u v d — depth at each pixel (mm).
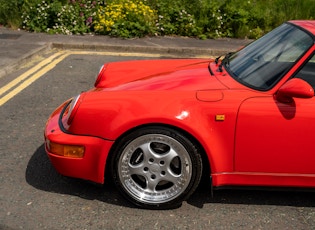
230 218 3119
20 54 7812
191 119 2895
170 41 9766
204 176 3346
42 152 4078
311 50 3055
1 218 3021
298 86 2789
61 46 8992
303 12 11586
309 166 3014
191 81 3273
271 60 3266
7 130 4566
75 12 10289
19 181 3535
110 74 4004
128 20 10172
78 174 3119
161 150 3057
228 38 10570
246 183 3088
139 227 2969
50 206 3195
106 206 3213
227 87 3096
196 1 10867
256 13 11156
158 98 2980
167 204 3123
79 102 3076
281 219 3135
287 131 2920
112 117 2959
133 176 3184
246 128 2930
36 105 5410
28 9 10375
